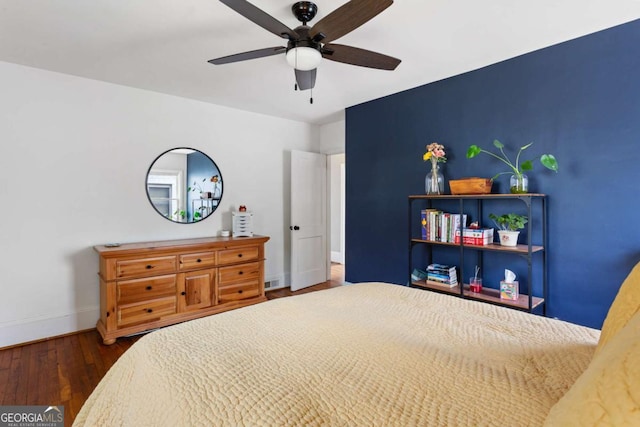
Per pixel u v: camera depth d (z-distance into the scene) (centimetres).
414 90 340
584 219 240
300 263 460
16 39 234
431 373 96
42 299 289
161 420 87
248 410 81
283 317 148
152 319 301
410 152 346
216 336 128
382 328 134
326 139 494
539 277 261
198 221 382
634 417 42
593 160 235
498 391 86
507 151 277
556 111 251
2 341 271
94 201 315
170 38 233
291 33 179
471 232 272
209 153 389
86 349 270
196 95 360
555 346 114
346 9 154
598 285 234
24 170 281
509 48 254
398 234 361
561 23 218
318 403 83
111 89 322
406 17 208
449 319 144
